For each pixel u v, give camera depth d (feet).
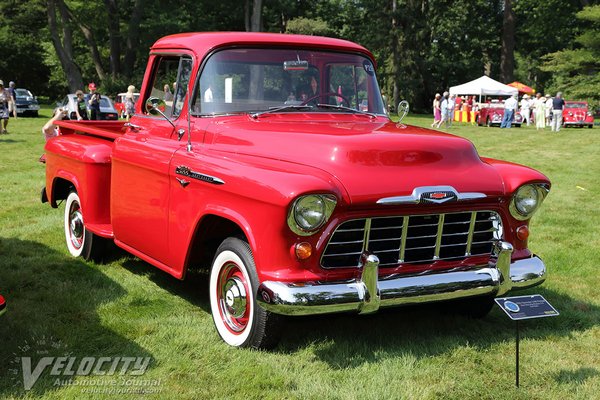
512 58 166.40
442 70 174.91
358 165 12.84
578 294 18.02
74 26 141.69
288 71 16.33
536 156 55.01
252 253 12.75
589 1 131.44
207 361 13.08
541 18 139.85
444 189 13.04
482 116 104.12
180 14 139.23
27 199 30.76
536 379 12.52
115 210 17.76
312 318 13.14
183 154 14.90
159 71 17.34
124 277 18.93
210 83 15.70
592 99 122.93
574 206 31.86
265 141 14.05
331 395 11.68
